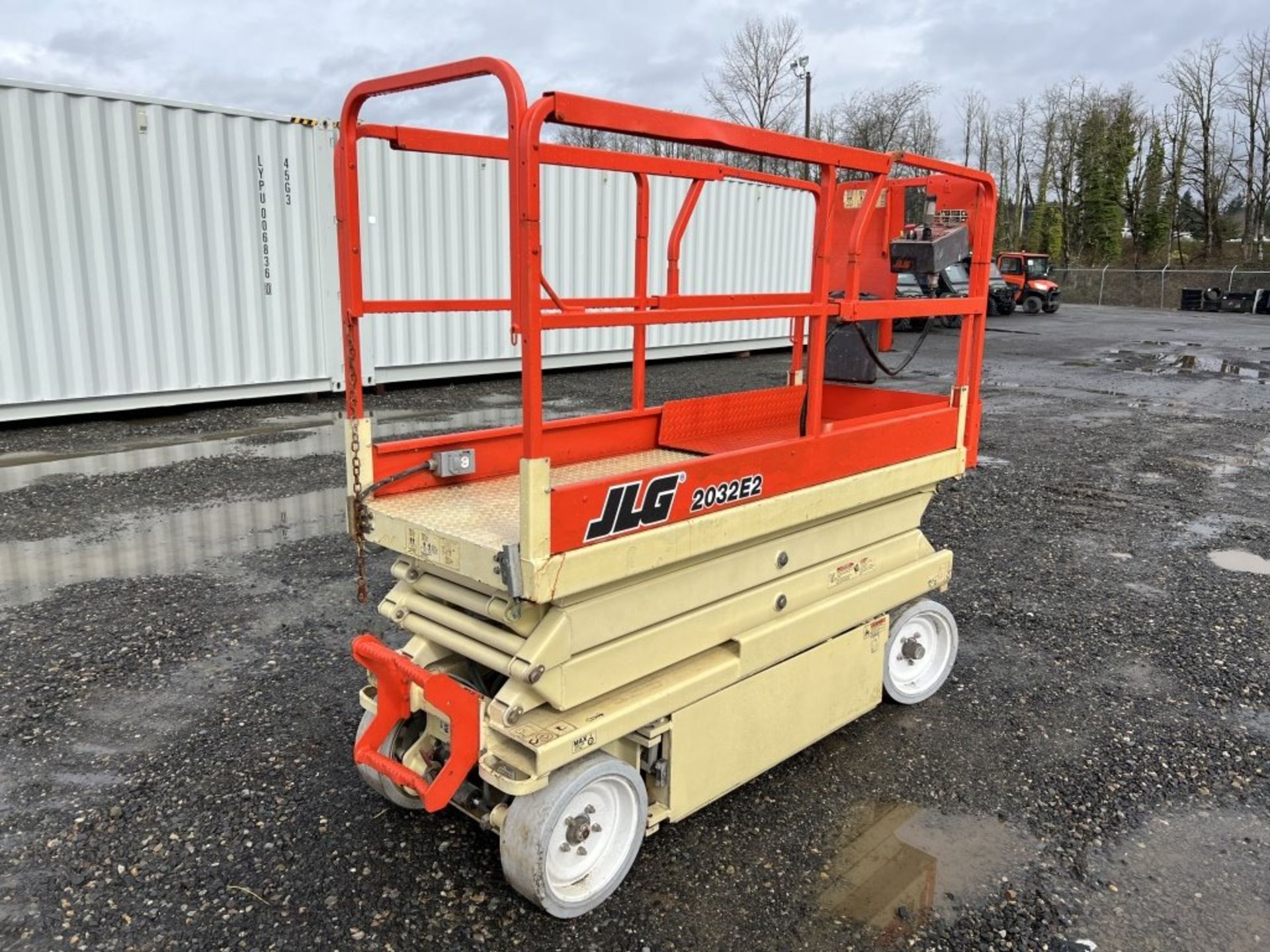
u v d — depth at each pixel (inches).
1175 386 516.7
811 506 118.3
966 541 235.1
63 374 337.4
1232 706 152.0
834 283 161.3
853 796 125.3
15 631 169.2
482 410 390.0
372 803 120.2
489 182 443.5
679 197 521.7
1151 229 2009.1
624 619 100.7
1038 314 1190.9
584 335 504.1
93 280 338.3
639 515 96.7
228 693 148.2
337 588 192.9
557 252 472.1
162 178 347.6
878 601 135.1
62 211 327.3
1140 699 154.1
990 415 419.2
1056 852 114.1
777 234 592.4
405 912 100.7
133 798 120.0
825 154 108.3
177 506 248.8
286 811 118.1
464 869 107.9
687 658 110.4
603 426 142.6
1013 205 2188.7
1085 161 2017.7
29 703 143.6
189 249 359.3
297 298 393.4
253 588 192.4
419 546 101.2
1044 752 137.3
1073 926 101.0
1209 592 201.9
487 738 99.0
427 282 430.9
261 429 346.3
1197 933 100.2
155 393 362.6
